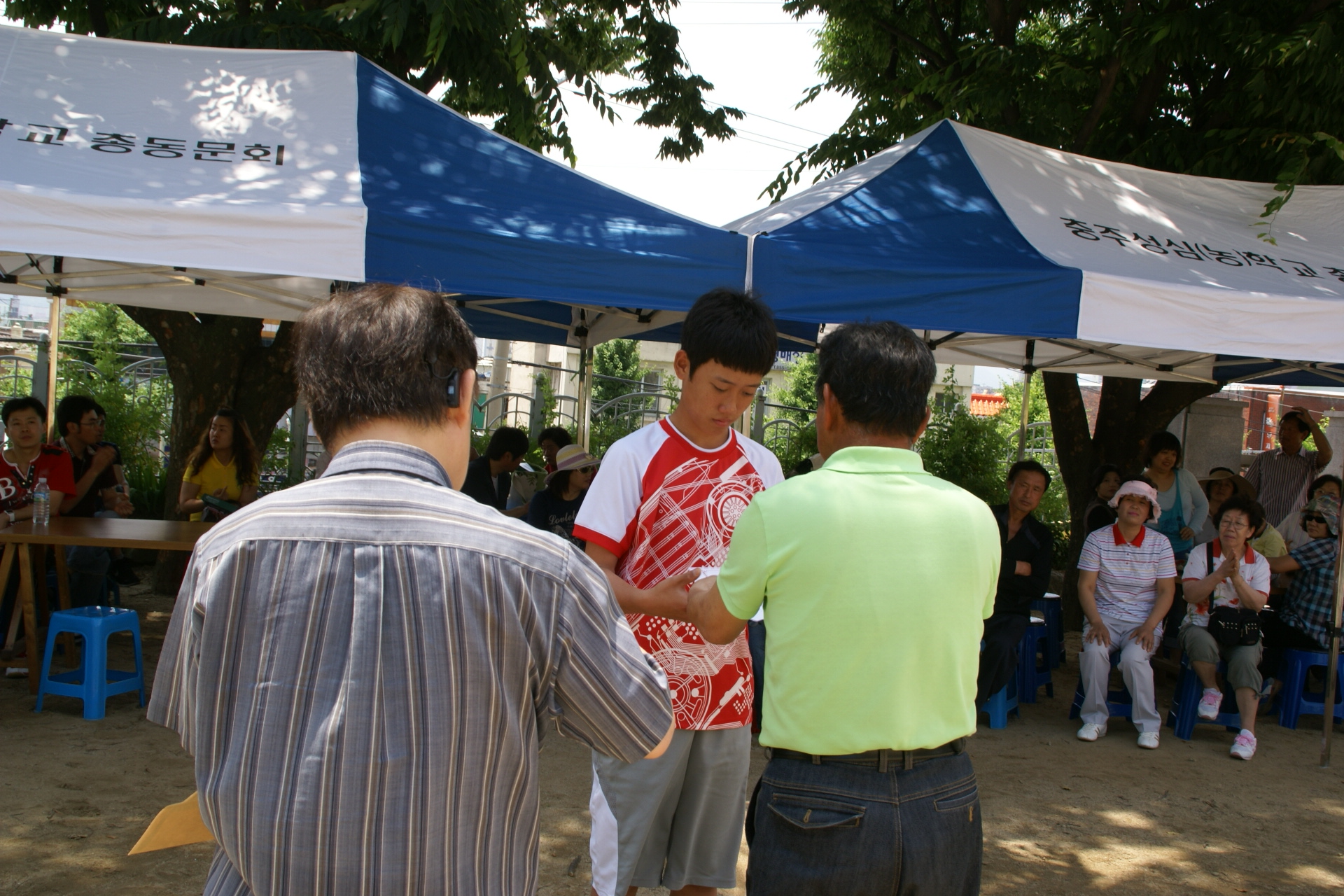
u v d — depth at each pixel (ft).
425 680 3.67
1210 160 23.98
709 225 13.88
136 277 18.67
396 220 11.95
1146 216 17.58
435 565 3.77
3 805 12.43
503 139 14.97
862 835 5.84
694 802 8.51
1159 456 22.75
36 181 11.51
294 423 29.78
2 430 31.12
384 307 4.16
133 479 29.71
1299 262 17.11
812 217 15.10
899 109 28.45
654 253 12.88
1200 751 17.60
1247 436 53.62
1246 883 12.25
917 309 13.42
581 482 18.40
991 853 12.82
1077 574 27.96
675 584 7.23
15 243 11.11
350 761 3.59
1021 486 18.01
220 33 20.35
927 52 28.78
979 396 76.07
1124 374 23.97
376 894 3.57
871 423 6.33
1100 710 18.13
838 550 5.93
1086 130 24.84
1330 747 17.01
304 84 14.87
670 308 13.00
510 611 3.83
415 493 3.91
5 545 16.76
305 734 3.61
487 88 23.18
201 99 14.23
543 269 12.47
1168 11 22.34
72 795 12.90
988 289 13.50
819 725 5.96
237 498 21.22
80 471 20.88
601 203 13.99
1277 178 20.10
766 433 40.19
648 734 4.19
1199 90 26.68
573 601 4.03
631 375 91.35
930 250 14.25
